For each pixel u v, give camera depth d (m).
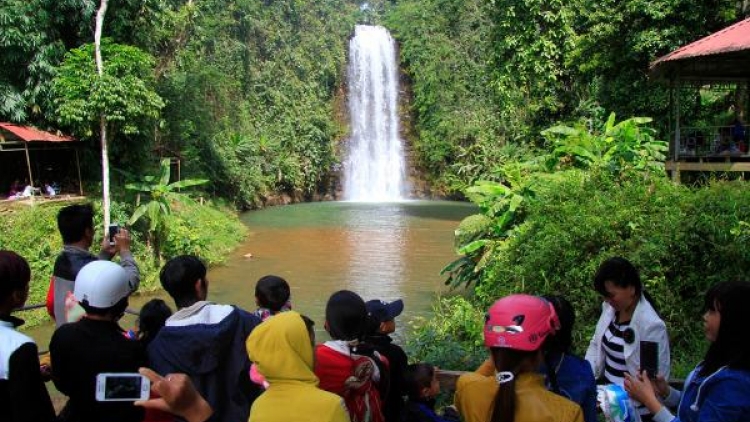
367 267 17.75
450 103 39.28
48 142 16.91
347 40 43.75
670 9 18.42
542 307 2.47
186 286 3.22
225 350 3.00
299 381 2.45
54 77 16.14
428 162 40.66
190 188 26.28
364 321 3.16
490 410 2.47
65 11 16.78
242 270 17.62
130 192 18.53
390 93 43.09
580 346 8.41
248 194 33.00
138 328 4.16
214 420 2.92
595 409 2.87
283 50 39.44
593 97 22.16
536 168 13.41
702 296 8.28
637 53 19.38
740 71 14.83
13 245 14.26
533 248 9.93
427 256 19.44
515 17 23.64
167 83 23.94
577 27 23.86
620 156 11.73
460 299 11.40
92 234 3.87
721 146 13.90
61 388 2.75
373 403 3.06
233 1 35.31
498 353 2.45
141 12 18.23
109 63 16.16
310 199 40.34
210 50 33.56
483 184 12.12
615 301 3.51
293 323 2.49
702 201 8.92
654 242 8.66
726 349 2.47
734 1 18.38
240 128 35.41
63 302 3.61
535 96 24.44
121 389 2.38
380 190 42.62
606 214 9.32
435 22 40.97
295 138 38.38
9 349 2.51
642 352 3.36
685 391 2.65
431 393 3.71
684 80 14.98
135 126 16.86
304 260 19.02
